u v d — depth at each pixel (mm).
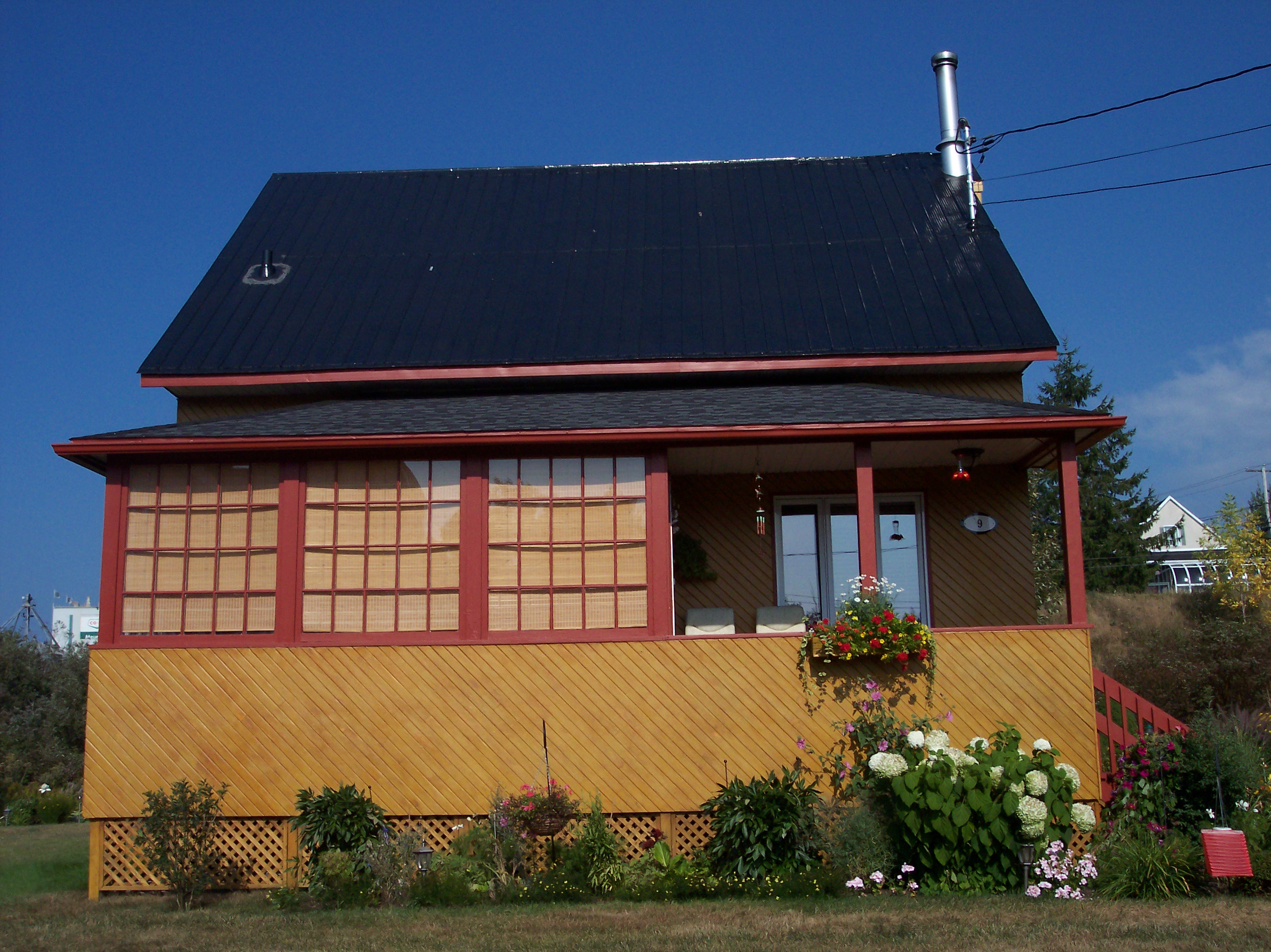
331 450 10742
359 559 10773
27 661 30969
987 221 15383
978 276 14125
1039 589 30172
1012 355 12672
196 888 9922
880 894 9430
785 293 14117
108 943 8406
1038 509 39500
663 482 10852
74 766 27953
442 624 10680
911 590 13273
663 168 17766
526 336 13469
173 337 13586
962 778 9547
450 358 13047
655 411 11484
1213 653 24391
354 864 9844
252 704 10523
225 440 10570
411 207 16922
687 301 14078
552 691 10531
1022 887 9453
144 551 10797
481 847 10055
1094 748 10344
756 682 10523
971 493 13273
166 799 9914
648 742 10453
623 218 16328
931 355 12742
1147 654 25250
